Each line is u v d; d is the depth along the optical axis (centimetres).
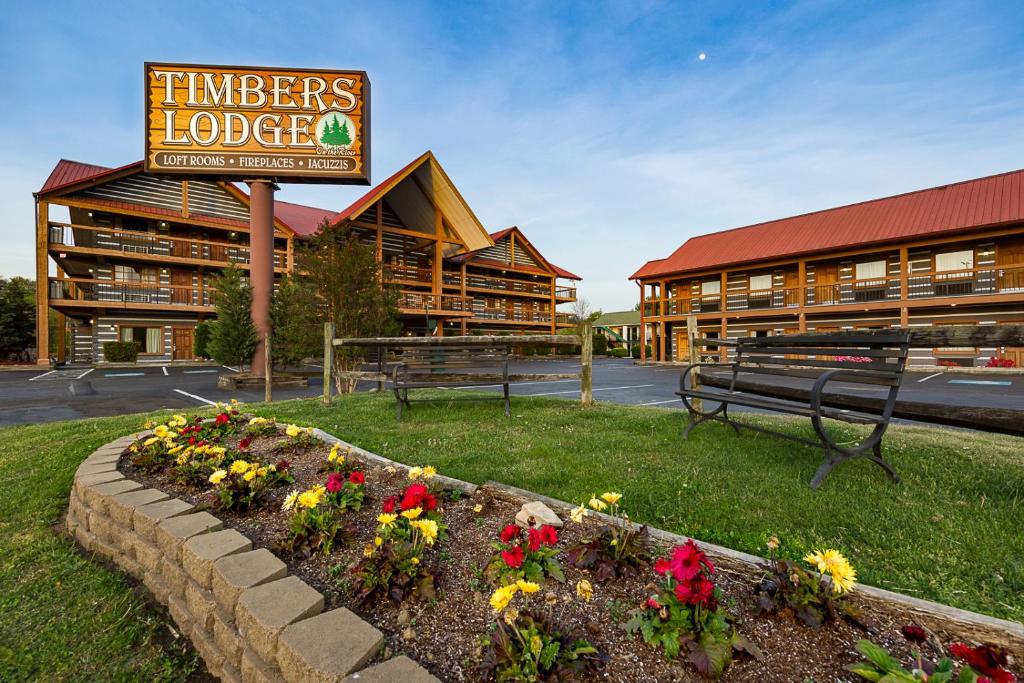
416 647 137
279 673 138
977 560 184
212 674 167
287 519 231
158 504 243
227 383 1127
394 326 918
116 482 284
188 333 2230
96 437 458
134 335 2120
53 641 184
